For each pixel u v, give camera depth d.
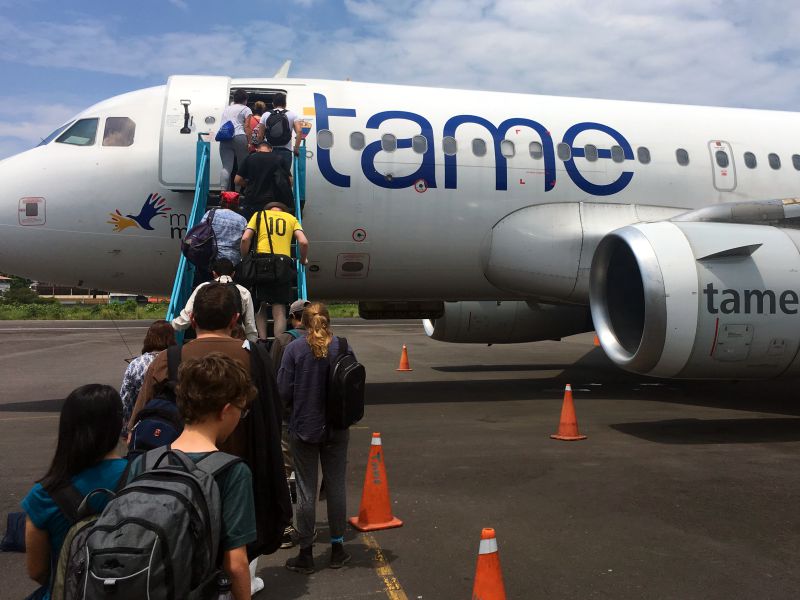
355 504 5.21
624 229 8.06
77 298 63.31
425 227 9.41
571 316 13.93
